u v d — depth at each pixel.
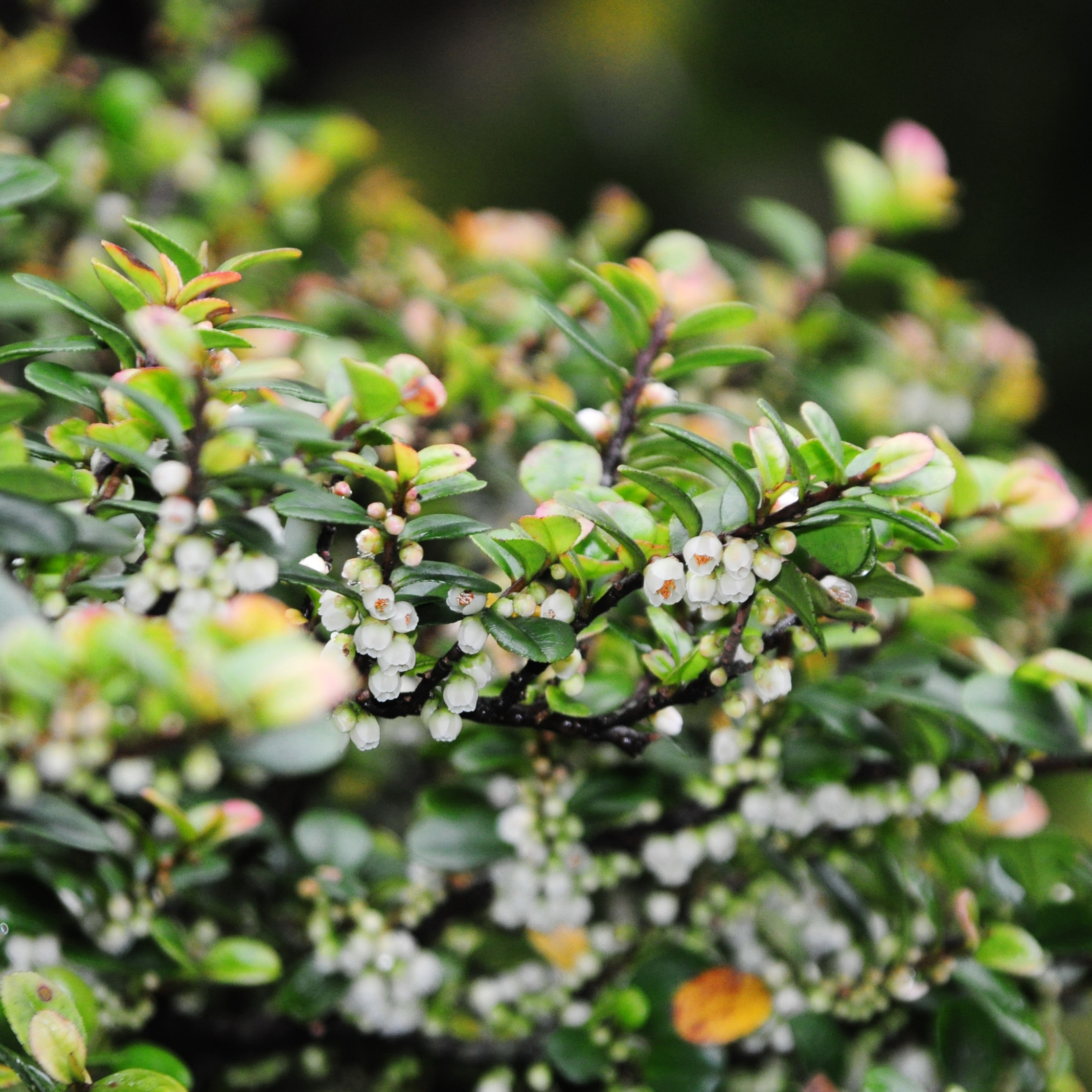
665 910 0.64
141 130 0.82
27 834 0.59
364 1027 0.64
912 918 0.63
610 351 0.70
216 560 0.55
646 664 0.58
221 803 0.62
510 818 0.62
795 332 0.84
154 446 0.57
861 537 0.57
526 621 0.57
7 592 0.53
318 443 0.55
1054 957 0.64
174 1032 0.63
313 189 0.93
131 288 0.57
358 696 0.57
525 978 0.65
